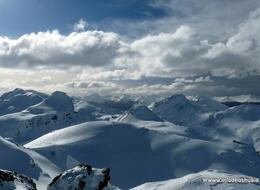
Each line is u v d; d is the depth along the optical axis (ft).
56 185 327.88
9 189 250.16
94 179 327.26
